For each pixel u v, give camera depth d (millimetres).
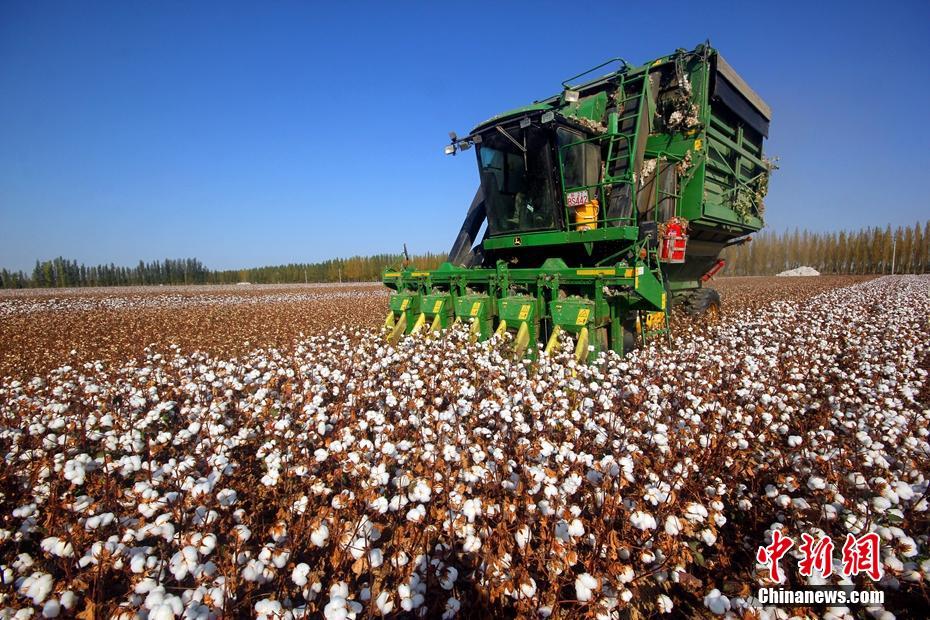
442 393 5617
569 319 7637
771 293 24609
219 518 3314
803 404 5508
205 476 3918
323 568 2965
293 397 5215
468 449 3779
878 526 3014
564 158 8867
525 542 2859
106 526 3289
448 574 2652
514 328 8508
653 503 3133
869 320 12070
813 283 39344
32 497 3662
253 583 2758
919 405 5664
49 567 3051
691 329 9961
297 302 27031
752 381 5996
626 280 7289
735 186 11352
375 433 4520
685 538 3404
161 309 23516
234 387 5859
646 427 4652
